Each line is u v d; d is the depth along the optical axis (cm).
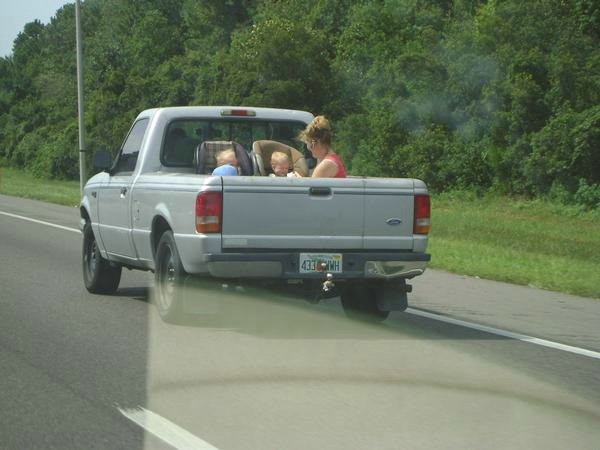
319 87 5916
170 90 7319
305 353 1037
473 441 717
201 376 918
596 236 3153
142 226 1270
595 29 5022
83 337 1112
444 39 6141
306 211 1120
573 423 774
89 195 1502
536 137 4356
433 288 1653
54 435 721
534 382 922
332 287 1187
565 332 1219
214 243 1095
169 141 1328
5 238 2441
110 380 898
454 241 2641
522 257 2217
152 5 11269
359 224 1139
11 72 13288
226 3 9769
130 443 702
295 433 729
